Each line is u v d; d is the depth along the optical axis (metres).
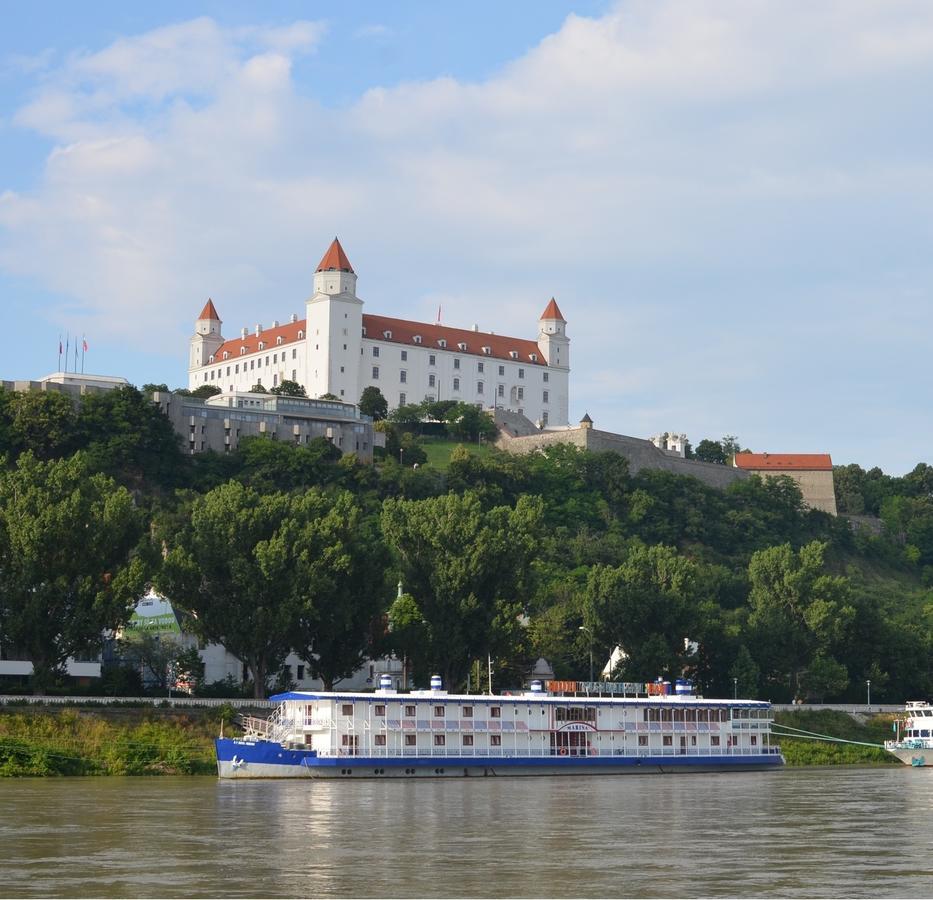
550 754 123.75
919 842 74.12
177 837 73.44
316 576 134.00
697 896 57.53
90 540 130.12
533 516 153.38
